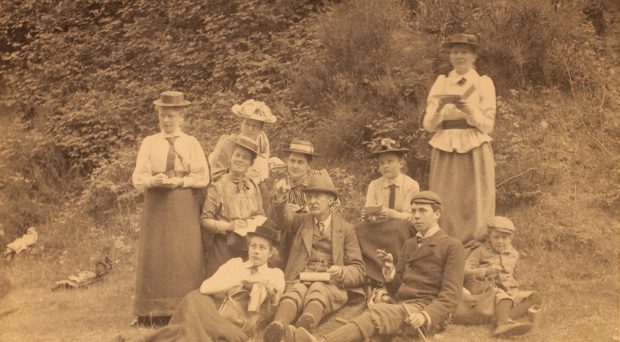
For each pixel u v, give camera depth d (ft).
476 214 20.29
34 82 38.40
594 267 21.91
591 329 17.93
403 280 18.17
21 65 39.68
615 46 30.86
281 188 19.16
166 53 36.45
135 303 19.08
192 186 19.30
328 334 16.58
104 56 38.32
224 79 34.32
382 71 29.01
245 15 35.09
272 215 19.39
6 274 26.20
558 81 29.30
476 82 20.95
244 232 19.11
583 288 20.68
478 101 20.83
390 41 29.04
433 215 18.07
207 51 35.68
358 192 27.07
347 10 31.32
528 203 25.23
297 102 31.19
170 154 19.30
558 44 29.04
